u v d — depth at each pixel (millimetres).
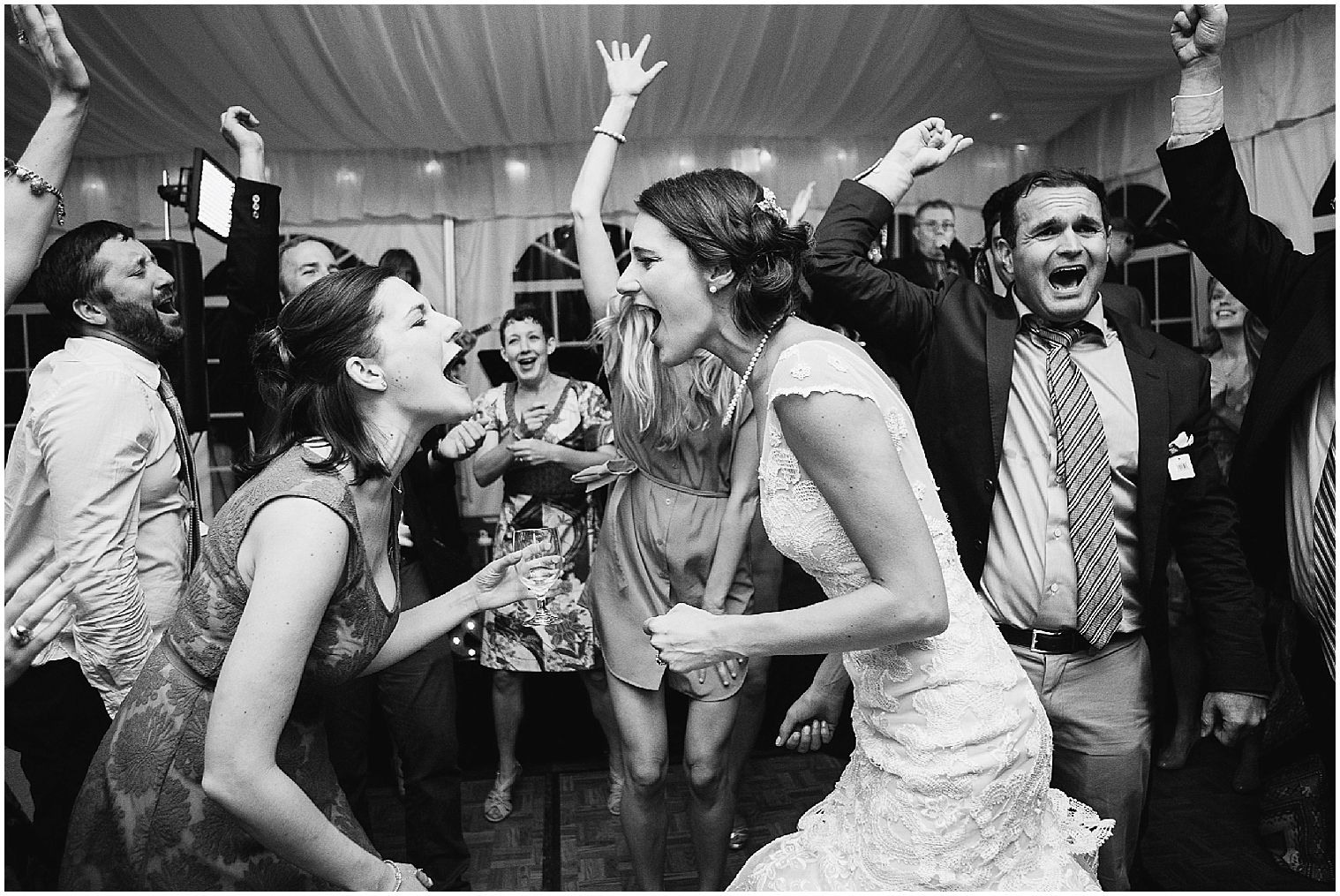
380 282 1349
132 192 4332
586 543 3123
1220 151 1854
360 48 3242
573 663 2994
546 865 2635
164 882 1257
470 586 1646
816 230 2082
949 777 1294
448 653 2402
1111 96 4227
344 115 3879
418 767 2383
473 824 2918
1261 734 2721
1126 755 1836
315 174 4488
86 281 1864
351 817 1394
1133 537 1849
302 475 1264
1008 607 1874
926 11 3301
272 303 2453
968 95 4156
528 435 3275
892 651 1346
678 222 1373
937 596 1206
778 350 1379
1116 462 1832
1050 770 1413
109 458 1731
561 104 3922
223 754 1152
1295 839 2461
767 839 2756
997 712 1332
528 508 3148
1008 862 1342
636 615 2164
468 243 4629
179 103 3660
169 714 1271
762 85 3816
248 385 2400
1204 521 1894
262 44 3188
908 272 4031
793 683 3736
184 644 1283
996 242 2004
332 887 1279
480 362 4648
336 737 2352
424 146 4418
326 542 1216
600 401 3365
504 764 3020
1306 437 1759
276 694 1174
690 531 2150
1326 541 1703
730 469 2180
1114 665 1855
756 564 2246
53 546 1733
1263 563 1929
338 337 1303
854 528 1224
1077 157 4637
